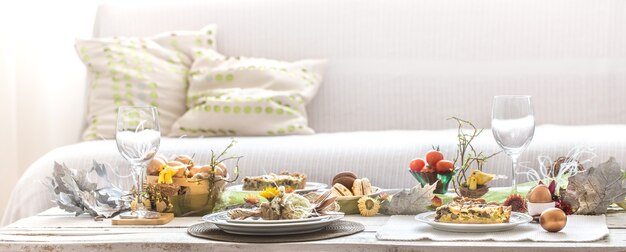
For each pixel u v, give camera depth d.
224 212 1.45
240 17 3.06
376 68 2.96
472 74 2.93
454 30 2.95
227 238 1.30
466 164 1.61
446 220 1.34
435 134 2.48
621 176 1.44
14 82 3.27
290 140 2.42
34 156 3.31
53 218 1.56
